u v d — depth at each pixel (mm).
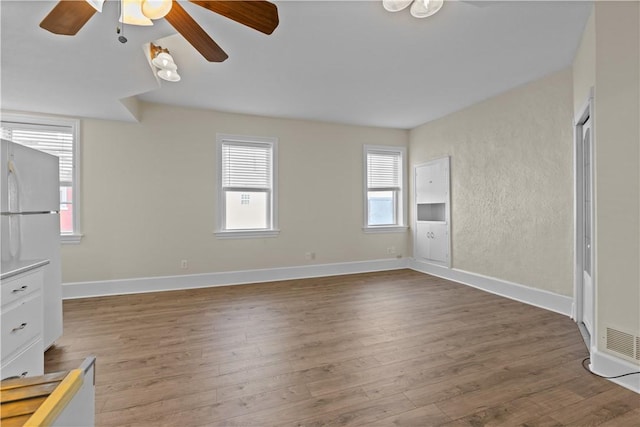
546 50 2762
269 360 2221
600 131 2025
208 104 4090
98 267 3865
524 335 2631
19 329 1688
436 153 4828
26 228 2162
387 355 2293
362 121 4930
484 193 4027
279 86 3498
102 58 2396
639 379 1822
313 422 1580
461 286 4238
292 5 2098
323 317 3088
